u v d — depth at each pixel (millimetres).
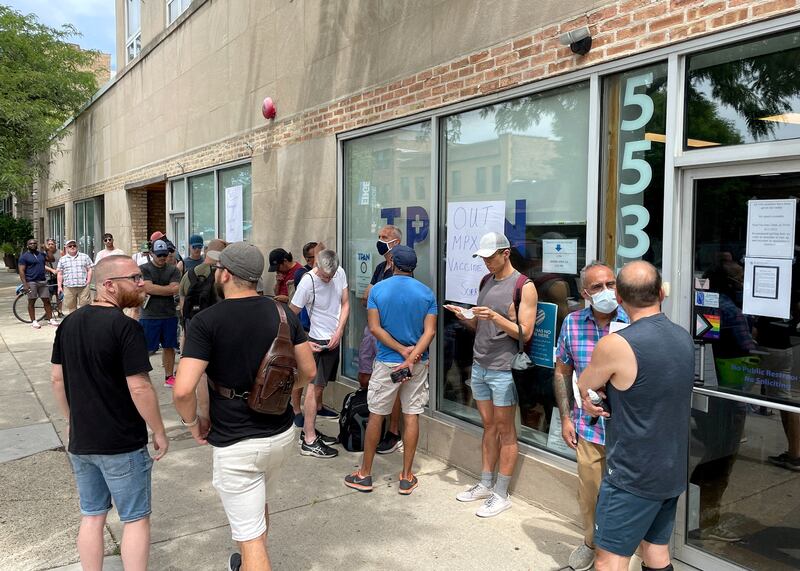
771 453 3184
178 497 4480
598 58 3840
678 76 3449
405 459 4566
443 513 4238
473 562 3611
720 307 3359
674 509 2676
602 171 3924
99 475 3039
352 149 6477
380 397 4504
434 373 5328
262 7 7926
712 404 3416
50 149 20906
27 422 6277
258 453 2836
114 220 14547
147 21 12383
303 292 5441
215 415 2873
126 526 3010
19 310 15195
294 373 2893
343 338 6684
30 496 4539
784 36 3047
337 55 6496
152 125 11922
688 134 3463
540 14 4230
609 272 3303
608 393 2629
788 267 3082
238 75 8641
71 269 11906
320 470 5008
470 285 4992
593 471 3346
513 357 4148
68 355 2936
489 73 4652
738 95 3238
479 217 4895
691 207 3465
